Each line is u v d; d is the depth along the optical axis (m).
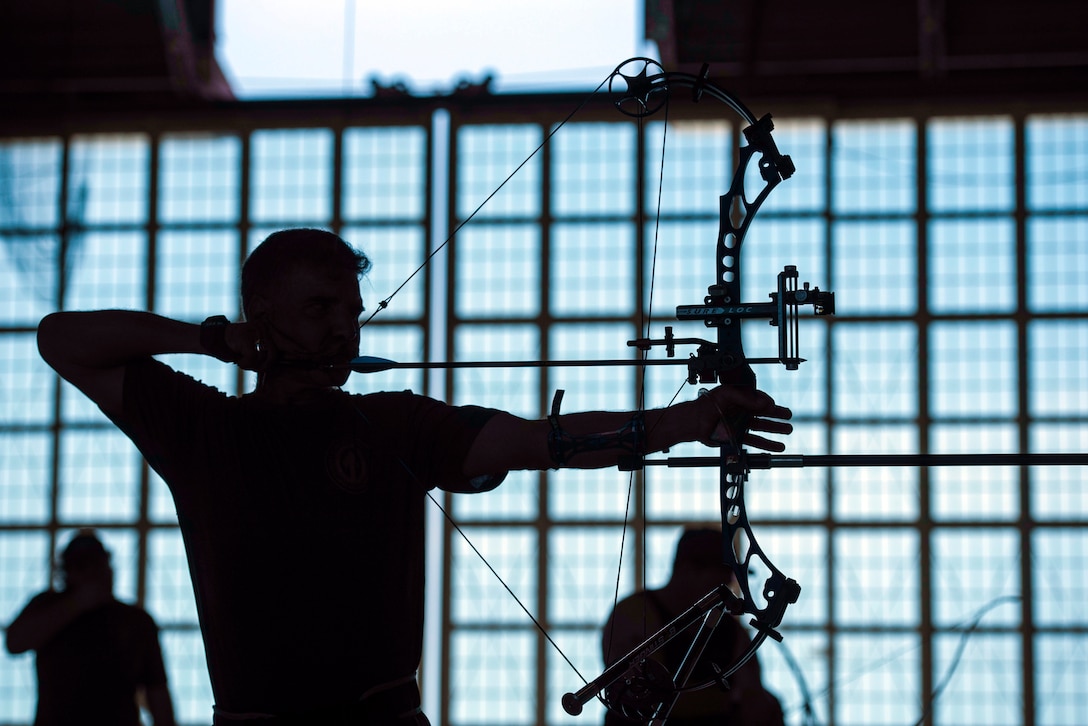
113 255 12.88
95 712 4.55
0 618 12.26
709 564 3.20
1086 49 12.07
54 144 12.98
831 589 11.73
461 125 12.70
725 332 1.67
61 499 12.45
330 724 1.43
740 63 12.41
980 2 11.89
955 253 12.25
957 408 12.04
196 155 12.97
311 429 1.48
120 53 12.69
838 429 12.04
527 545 12.04
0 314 12.77
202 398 1.52
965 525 11.72
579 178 12.58
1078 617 11.49
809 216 12.31
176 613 12.18
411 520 1.51
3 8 12.47
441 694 11.75
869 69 12.40
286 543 1.45
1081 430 11.91
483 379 12.37
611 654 2.60
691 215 12.41
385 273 12.62
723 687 1.68
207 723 11.91
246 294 1.56
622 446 1.55
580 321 12.39
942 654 11.55
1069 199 12.22
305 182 12.84
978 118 12.38
